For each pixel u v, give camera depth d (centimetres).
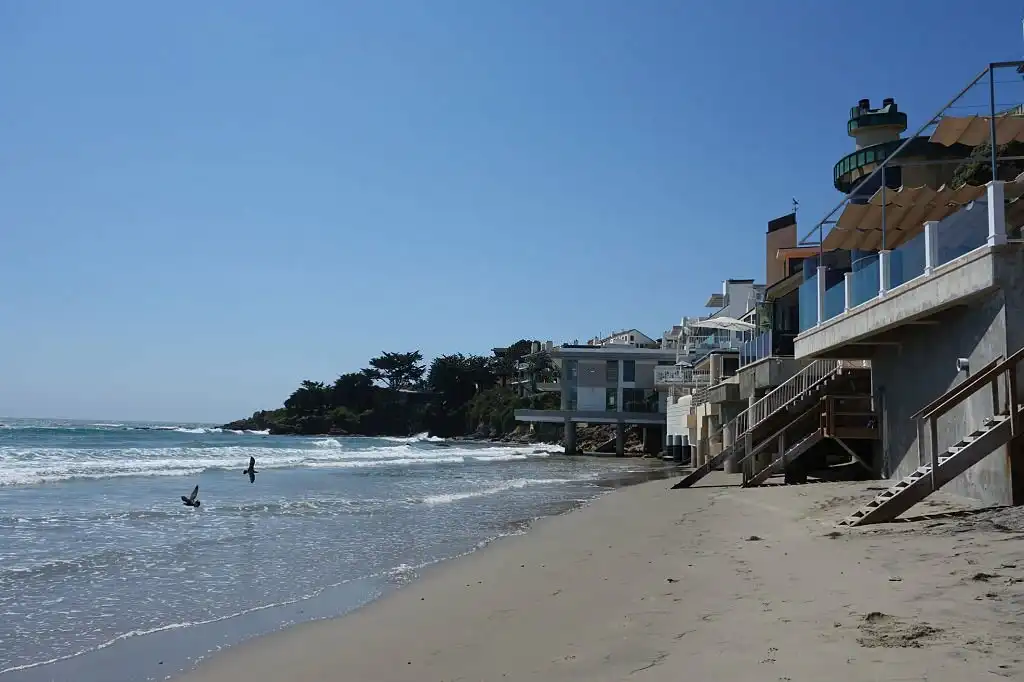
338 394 13412
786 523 1365
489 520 1819
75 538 1496
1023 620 609
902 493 1139
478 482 3161
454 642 756
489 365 13238
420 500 2311
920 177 2350
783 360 2577
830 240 1927
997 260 1156
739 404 3109
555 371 10956
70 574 1148
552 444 8781
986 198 1197
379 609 925
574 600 893
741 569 965
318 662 711
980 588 714
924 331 1552
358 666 693
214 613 924
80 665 718
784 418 2259
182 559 1282
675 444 5066
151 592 1038
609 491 2681
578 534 1503
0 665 719
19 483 2670
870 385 2138
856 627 634
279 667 701
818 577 849
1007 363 1098
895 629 616
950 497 1318
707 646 634
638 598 859
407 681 641
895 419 1756
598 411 7219
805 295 2053
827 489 1820
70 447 5497
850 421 1970
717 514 1662
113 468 3438
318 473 3609
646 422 6862
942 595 705
